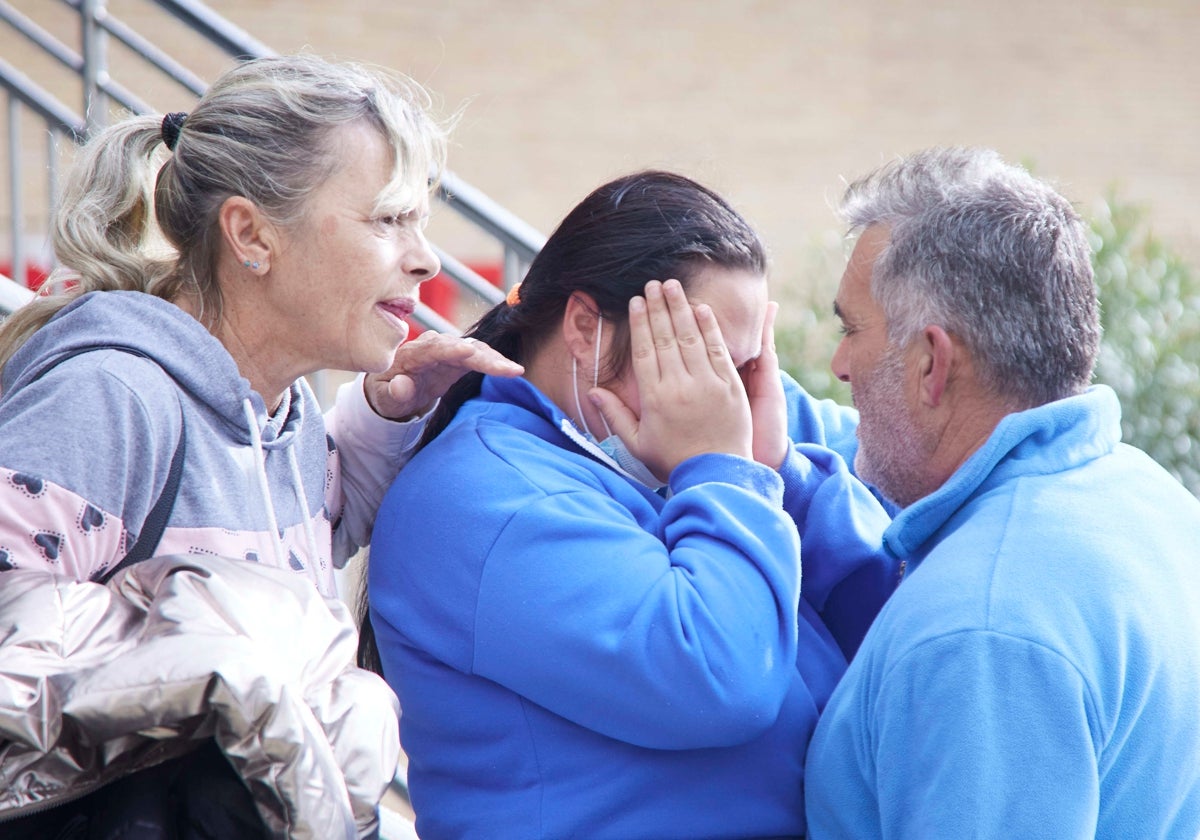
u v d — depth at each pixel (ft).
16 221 42.91
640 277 22.36
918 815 17.48
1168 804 18.34
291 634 16.96
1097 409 20.18
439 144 21.52
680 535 21.24
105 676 15.35
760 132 125.70
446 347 22.84
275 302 20.36
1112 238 63.36
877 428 20.88
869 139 128.16
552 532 20.72
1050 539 18.45
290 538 20.95
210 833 16.80
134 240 21.08
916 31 128.36
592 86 121.29
